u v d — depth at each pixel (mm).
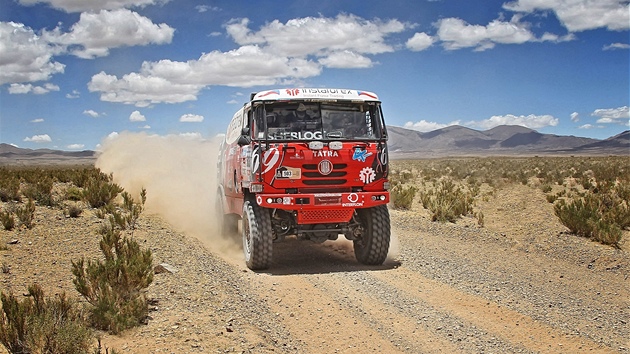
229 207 13312
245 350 6117
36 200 17141
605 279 9828
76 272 7617
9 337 5785
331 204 10383
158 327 6688
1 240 11062
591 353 6426
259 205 10312
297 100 10633
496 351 6477
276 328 7188
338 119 10805
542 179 33906
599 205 17203
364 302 8336
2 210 14609
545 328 7238
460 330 7148
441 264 10891
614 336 6965
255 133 10461
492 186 28625
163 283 8609
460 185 30016
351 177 10594
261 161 10289
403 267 10672
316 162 10406
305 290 9008
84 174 23266
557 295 8750
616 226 13953
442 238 13859
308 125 10664
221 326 6832
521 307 8094
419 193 25312
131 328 6629
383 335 6992
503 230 15039
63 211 15180
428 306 8133
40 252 10445
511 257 11594
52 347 5715
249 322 7164
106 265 7805
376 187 10758
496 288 9094
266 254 10406
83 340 5840
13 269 9102
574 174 37781
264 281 9609
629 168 42875
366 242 11016
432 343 6727
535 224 15344
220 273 9703
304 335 7004
